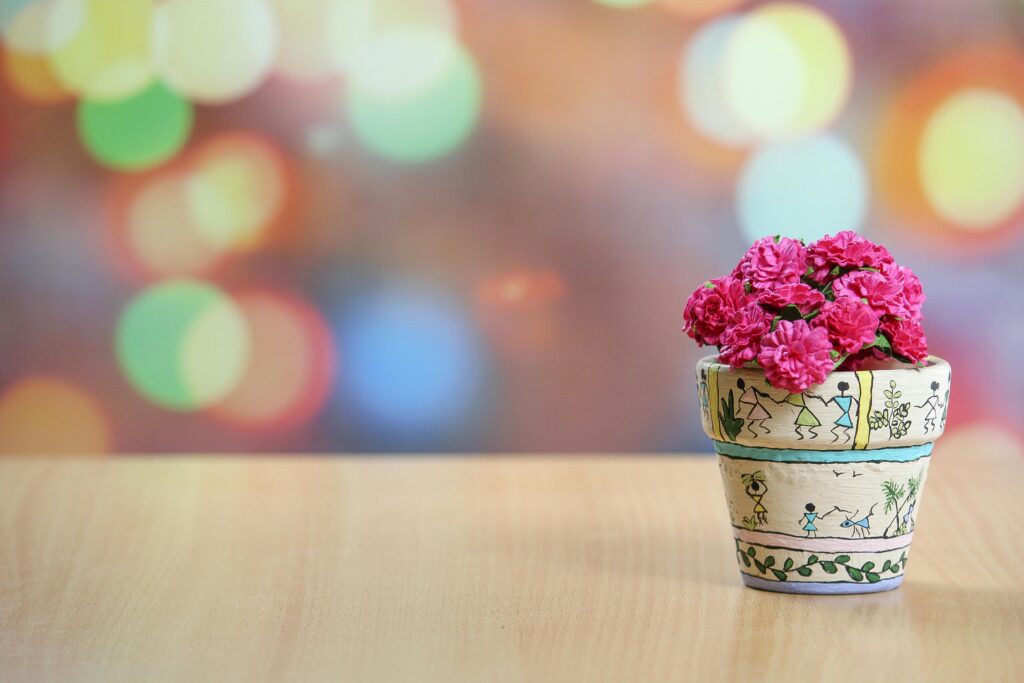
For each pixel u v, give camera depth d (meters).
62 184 3.08
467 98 3.05
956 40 3.02
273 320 3.13
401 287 3.11
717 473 2.00
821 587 1.30
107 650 1.14
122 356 3.14
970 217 3.05
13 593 1.34
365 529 1.64
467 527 1.65
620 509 1.75
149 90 3.05
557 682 1.05
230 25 3.04
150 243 3.10
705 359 1.33
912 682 1.04
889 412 1.24
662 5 3.02
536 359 3.13
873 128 3.05
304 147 3.07
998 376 3.07
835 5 3.01
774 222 3.07
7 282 3.11
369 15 3.04
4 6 3.02
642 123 3.05
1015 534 1.60
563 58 3.04
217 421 3.16
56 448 3.16
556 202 3.08
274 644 1.16
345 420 3.16
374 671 1.08
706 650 1.13
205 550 1.53
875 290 1.25
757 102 3.03
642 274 3.10
